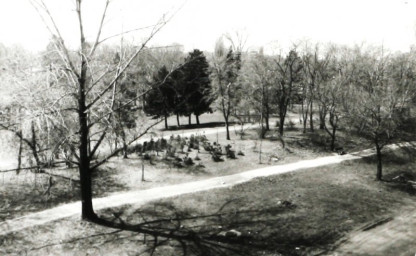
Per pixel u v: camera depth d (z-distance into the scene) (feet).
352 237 65.77
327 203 80.59
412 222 73.05
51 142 52.44
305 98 155.74
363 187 92.84
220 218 70.59
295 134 143.54
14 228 61.26
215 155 109.09
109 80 65.26
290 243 62.54
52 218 65.51
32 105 48.96
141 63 70.23
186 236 62.85
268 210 74.95
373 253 60.39
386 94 100.99
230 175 96.94
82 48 55.26
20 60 50.37
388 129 97.14
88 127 59.11
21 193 75.56
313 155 119.65
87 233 61.46
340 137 138.00
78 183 81.87
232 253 58.39
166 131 161.79
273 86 138.62
